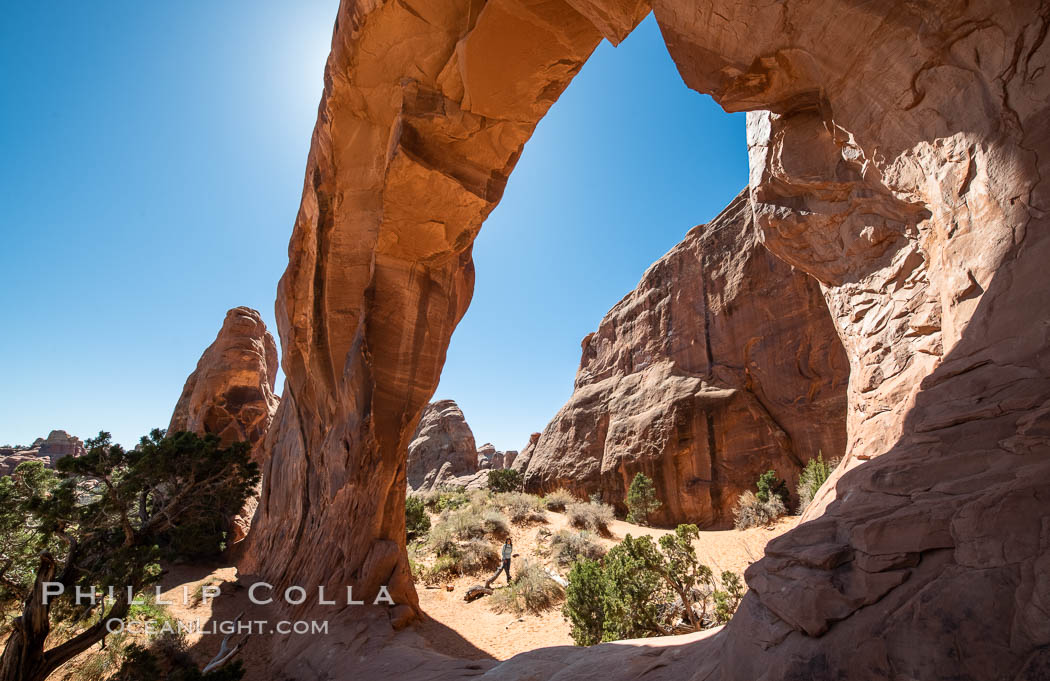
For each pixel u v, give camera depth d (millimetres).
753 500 18156
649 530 19578
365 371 10969
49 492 8461
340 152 11828
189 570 17500
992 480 2256
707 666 3549
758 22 4246
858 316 6195
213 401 27781
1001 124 3135
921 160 3852
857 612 2350
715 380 24188
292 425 18641
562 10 6395
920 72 3594
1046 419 2236
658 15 4816
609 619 7992
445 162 9078
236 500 10492
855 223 6207
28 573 8258
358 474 11219
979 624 1869
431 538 17141
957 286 3527
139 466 8789
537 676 5203
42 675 7129
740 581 10914
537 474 33438
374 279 11031
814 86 5031
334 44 9773
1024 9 2965
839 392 19312
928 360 4742
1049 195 2842
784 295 22281
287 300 15859
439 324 11727
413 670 7617
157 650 9484
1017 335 2789
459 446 55812
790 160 6887
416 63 8648
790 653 2488
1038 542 1854
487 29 6707
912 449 2982
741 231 25328
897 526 2389
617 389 30906
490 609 11875
